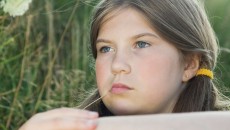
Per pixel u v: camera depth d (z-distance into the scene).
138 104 2.06
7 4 2.48
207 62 2.46
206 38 2.57
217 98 2.60
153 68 2.10
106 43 2.19
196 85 2.39
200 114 1.32
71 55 4.09
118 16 2.21
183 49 2.30
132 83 2.05
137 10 2.20
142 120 1.31
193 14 2.50
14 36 3.51
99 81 2.15
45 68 3.89
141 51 2.13
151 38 2.16
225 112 1.33
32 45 3.87
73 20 4.17
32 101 3.58
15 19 3.67
